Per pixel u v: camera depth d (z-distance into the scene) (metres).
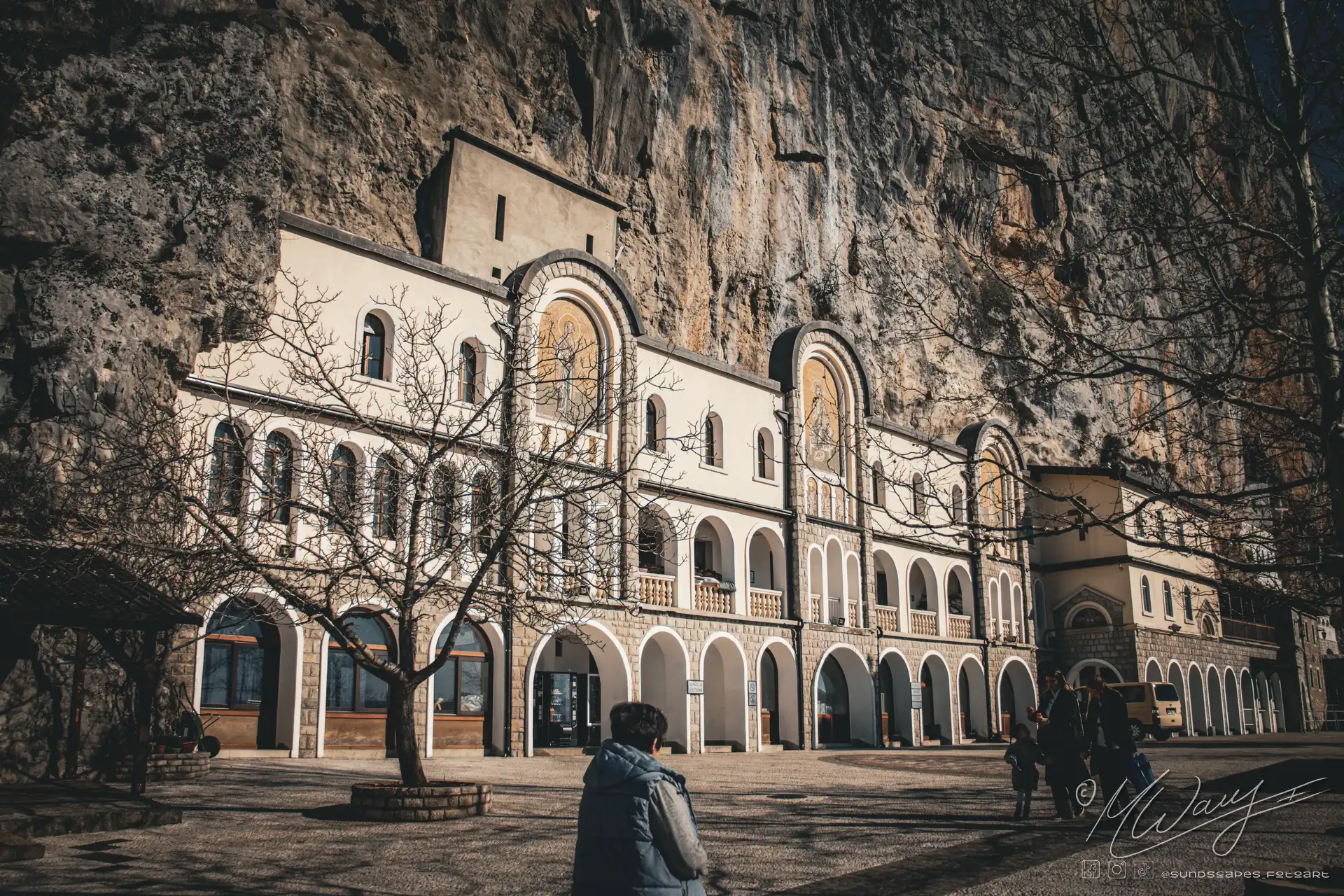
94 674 17.58
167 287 20.08
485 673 25.67
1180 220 9.74
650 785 5.45
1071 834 13.13
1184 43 9.88
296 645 22.00
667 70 37.75
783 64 42.59
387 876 10.29
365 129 29.25
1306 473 10.92
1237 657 54.59
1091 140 10.53
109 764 17.31
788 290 41.56
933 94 46.72
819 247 42.94
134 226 19.88
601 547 25.50
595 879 5.41
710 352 38.78
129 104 20.47
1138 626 45.94
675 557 30.56
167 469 16.23
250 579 16.73
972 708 42.44
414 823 13.56
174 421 17.59
